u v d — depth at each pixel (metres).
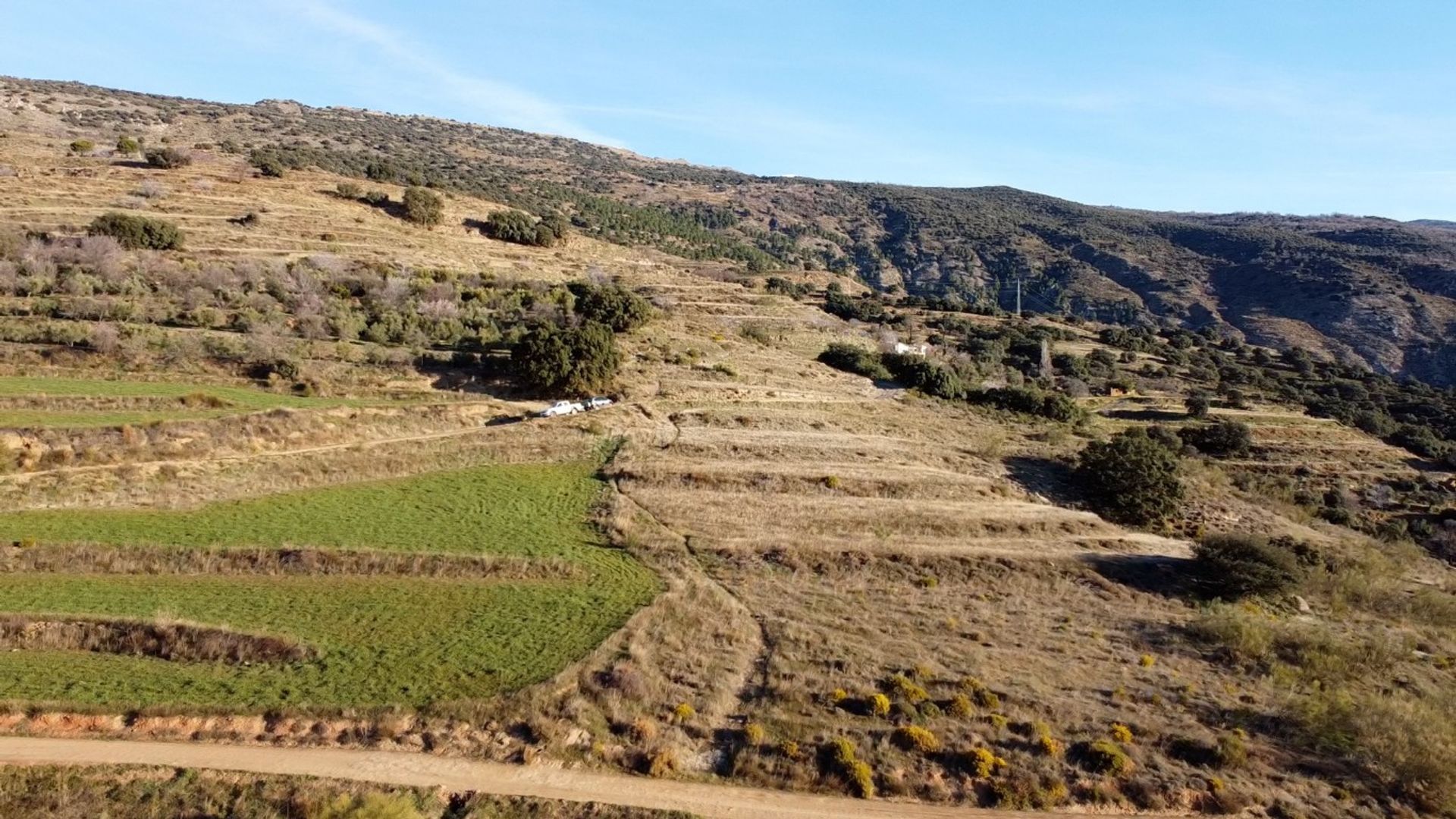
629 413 51.25
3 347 43.91
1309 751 23.56
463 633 24.98
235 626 23.72
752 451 47.66
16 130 127.00
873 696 23.44
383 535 31.83
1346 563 44.16
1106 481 49.84
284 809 17.19
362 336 57.06
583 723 20.91
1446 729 24.45
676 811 18.44
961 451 54.72
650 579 31.00
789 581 33.44
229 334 50.69
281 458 37.75
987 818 19.53
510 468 42.00
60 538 27.92
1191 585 38.25
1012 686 25.28
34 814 16.36
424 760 19.12
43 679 20.61
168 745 18.77
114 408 39.03
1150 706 25.16
